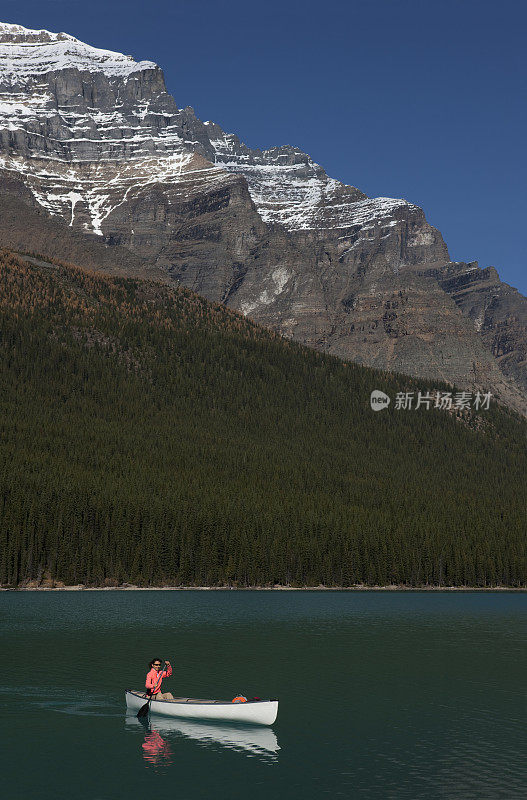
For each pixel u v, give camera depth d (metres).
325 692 78.75
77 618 129.75
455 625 129.75
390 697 76.75
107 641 106.25
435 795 51.25
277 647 104.38
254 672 87.62
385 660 96.12
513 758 58.34
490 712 71.38
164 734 63.47
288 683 82.50
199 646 103.88
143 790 51.91
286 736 63.41
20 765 56.09
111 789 52.00
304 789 52.34
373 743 61.72
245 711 65.50
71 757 57.94
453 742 62.12
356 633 118.75
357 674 87.44
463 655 100.38
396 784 53.19
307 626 125.31
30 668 86.75
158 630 117.44
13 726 65.00
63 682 80.06
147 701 67.94
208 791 51.88
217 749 59.91
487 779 54.12
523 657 99.19
